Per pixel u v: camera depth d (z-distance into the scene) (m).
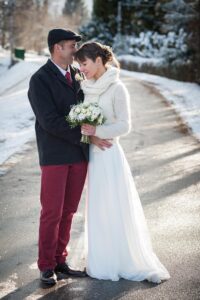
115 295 3.92
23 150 9.64
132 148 9.63
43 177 4.14
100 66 4.08
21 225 5.58
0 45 52.16
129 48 42.47
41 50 56.69
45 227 4.12
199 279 4.17
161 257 4.64
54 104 4.05
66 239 4.36
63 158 4.09
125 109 4.10
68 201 4.30
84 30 48.59
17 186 7.13
